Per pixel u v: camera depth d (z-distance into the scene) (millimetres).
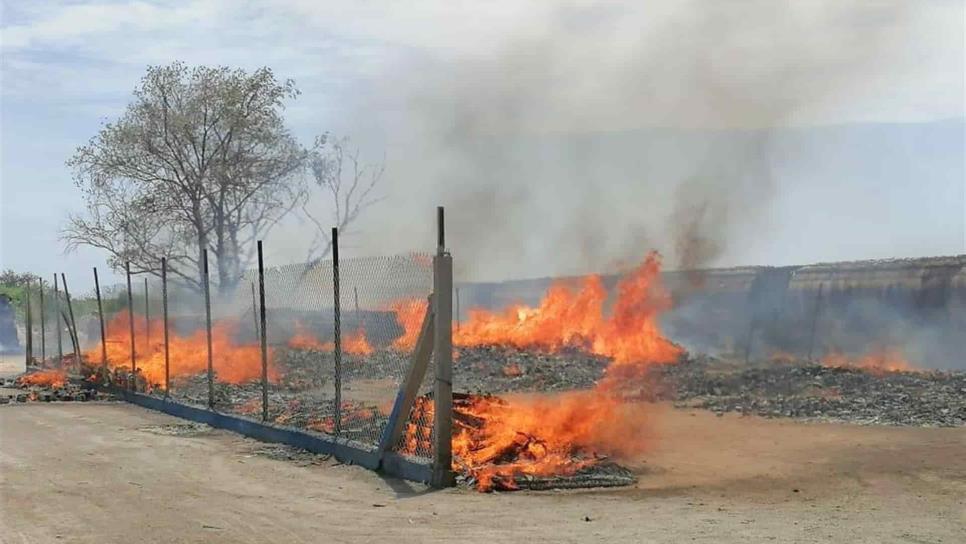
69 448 15945
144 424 19562
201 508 10852
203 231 46312
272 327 24734
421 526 9742
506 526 9648
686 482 12172
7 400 25156
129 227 45500
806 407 19969
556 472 12336
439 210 12289
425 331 12773
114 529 9766
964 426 17297
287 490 11969
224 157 46344
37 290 45875
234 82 46625
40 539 9336
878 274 30219
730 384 24031
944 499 10984
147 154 45938
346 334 17672
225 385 23547
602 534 9180
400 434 13266
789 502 10844
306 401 19266
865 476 12508
